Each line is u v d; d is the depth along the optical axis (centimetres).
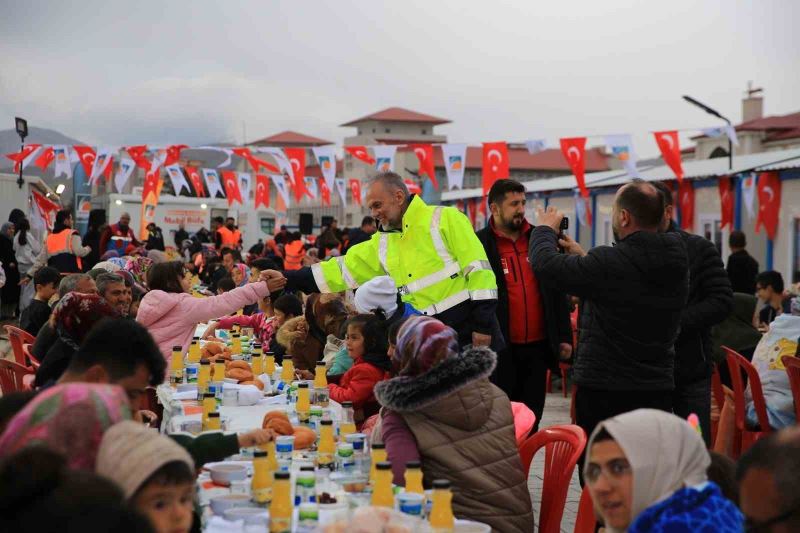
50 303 1064
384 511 344
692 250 660
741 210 1991
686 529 299
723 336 845
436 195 4069
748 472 257
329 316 824
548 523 482
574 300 1200
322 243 2297
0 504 219
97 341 377
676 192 2214
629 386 563
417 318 470
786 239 1862
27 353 911
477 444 459
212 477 423
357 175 6262
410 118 8888
